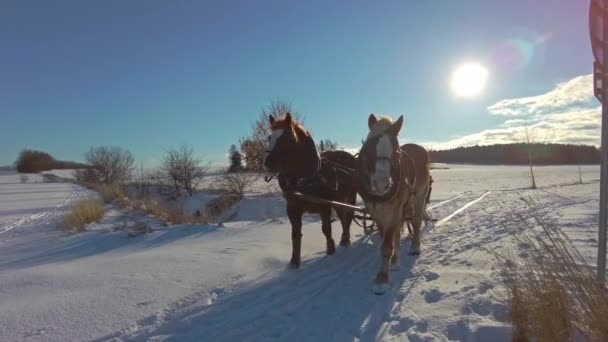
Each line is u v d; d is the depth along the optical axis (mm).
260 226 10656
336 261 6656
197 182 31391
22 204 25906
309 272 6055
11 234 13641
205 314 4477
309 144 6371
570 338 3332
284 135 5848
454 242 7688
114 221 14141
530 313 3596
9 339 3941
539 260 3971
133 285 5500
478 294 4656
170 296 5078
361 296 4980
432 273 5625
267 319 4352
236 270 6145
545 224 5004
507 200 16078
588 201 13469
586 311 3309
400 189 5270
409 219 6879
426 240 8086
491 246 7023
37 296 5262
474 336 3717
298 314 4492
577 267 3680
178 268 6309
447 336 3803
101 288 5414
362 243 8008
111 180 49312
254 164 22297
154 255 7297
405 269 6020
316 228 10234
